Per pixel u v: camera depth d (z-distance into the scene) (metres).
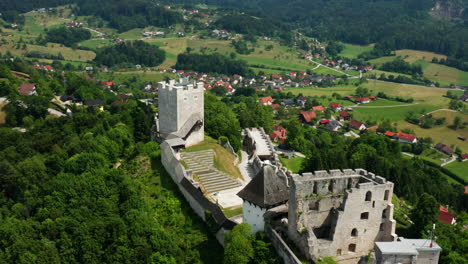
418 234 89.44
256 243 74.12
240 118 178.88
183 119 122.62
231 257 72.56
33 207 101.62
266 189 77.81
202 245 83.94
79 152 128.12
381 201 73.62
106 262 77.00
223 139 132.12
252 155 131.38
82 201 94.12
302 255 70.62
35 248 78.06
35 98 195.88
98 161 114.94
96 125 160.25
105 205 91.94
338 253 73.00
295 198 71.12
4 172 113.25
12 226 85.50
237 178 111.44
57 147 144.88
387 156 171.62
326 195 73.50
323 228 75.00
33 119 190.38
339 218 71.12
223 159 120.31
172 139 117.25
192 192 95.56
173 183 105.69
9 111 189.75
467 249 81.69
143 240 78.50
